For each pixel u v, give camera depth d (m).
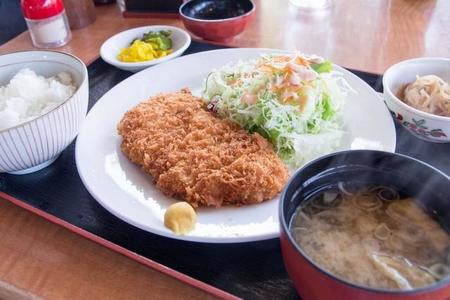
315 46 0.52
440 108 0.36
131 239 0.30
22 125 0.30
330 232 0.23
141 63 0.47
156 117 0.38
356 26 0.56
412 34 0.52
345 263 0.22
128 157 0.36
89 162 0.35
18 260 0.29
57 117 0.32
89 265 0.28
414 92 0.37
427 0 0.60
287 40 0.54
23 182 0.35
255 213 0.30
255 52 0.47
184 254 0.28
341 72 0.42
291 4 0.62
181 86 0.45
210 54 0.47
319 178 0.25
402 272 0.21
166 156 0.34
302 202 0.25
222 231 0.28
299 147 0.38
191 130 0.37
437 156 0.35
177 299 0.26
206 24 0.51
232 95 0.42
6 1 0.81
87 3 0.60
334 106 0.40
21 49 0.57
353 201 0.25
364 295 0.18
